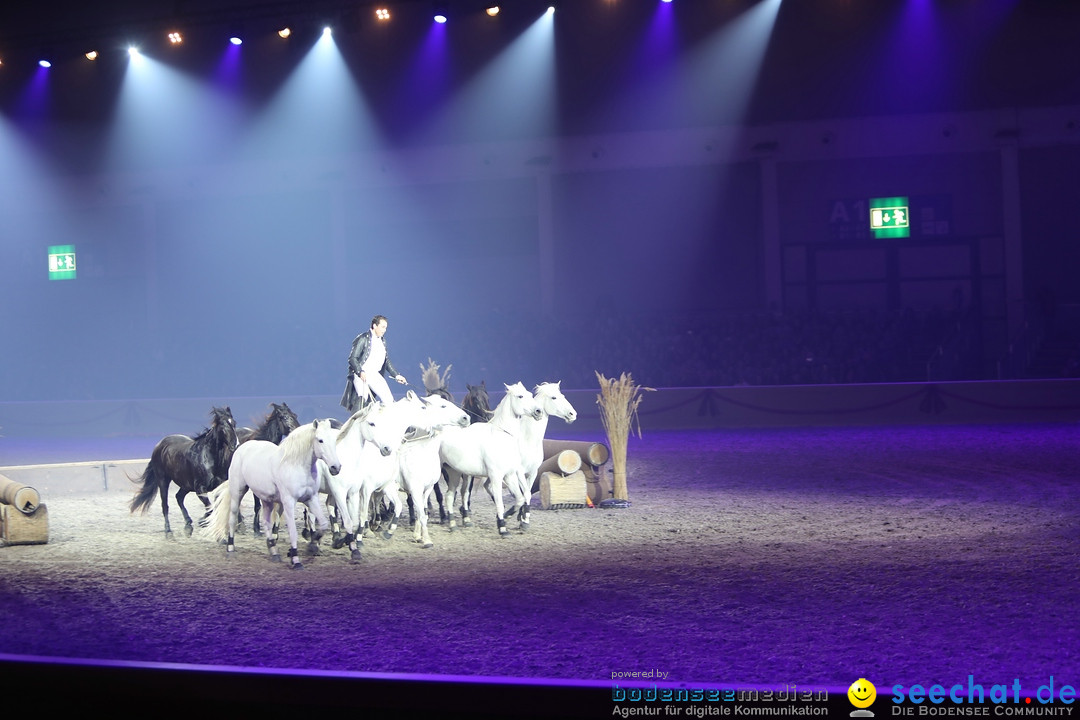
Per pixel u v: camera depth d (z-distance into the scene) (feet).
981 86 94.17
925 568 28.04
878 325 92.02
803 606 24.20
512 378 95.91
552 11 99.45
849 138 96.53
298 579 28.84
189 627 23.59
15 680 13.73
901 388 78.38
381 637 22.27
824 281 99.09
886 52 95.30
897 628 22.12
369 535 35.96
